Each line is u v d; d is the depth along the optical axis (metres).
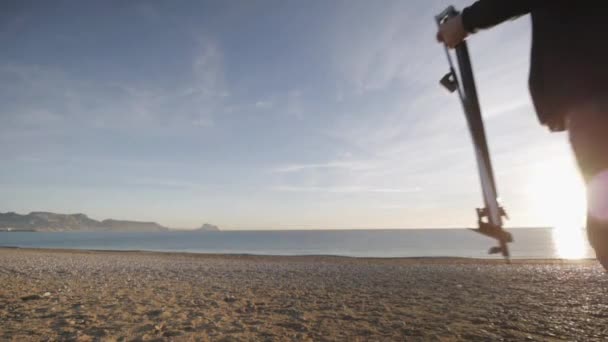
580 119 1.01
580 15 1.03
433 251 55.44
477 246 77.69
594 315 7.79
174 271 17.55
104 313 7.80
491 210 1.20
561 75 1.07
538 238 131.38
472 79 1.39
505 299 9.83
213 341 5.91
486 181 1.27
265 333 6.37
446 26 1.41
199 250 61.09
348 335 6.23
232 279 14.38
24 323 6.83
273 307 8.72
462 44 1.42
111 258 27.80
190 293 10.77
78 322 6.98
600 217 0.95
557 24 1.08
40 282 12.55
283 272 17.19
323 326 6.86
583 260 25.42
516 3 1.17
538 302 9.35
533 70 1.18
